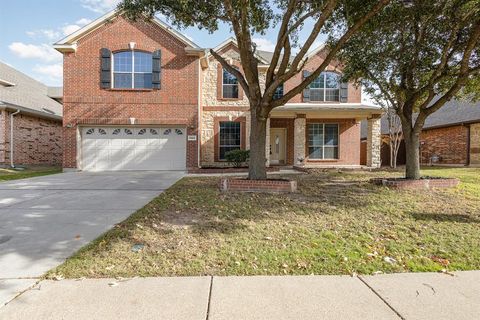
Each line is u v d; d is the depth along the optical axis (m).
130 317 2.66
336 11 8.20
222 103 17.12
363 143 25.33
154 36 15.07
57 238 4.68
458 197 7.37
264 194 7.69
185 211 6.10
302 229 5.04
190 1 7.70
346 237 4.71
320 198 7.24
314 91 17.81
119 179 11.66
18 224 5.42
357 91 17.97
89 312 2.73
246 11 7.75
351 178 10.88
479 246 4.39
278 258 3.93
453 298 3.02
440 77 8.63
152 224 5.24
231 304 2.88
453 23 8.05
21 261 3.84
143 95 15.03
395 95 9.62
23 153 16.94
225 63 9.14
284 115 16.70
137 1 7.97
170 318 2.66
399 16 7.96
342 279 3.42
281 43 8.13
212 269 3.64
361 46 9.16
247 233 4.82
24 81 21.78
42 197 7.91
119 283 3.28
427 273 3.59
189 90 15.20
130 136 15.19
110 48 14.92
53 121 19.62
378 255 4.07
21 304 2.85
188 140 15.20
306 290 3.16
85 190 9.00
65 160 14.79
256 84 8.60
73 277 3.41
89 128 15.03
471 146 18.28
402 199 7.13
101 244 4.34
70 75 14.82
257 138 8.75
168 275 3.49
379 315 2.72
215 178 11.60
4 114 15.63
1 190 9.02
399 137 18.58
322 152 18.06
